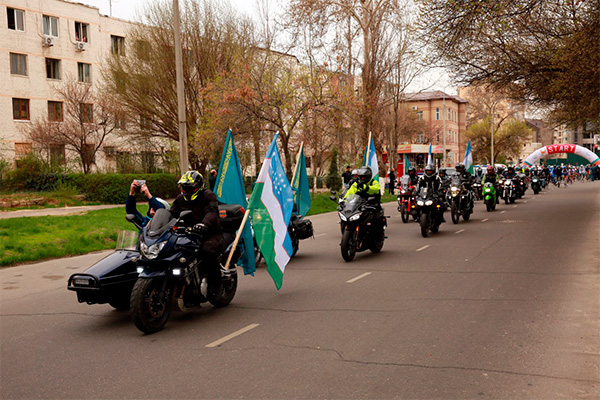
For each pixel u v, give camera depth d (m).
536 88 19.28
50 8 39.06
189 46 29.77
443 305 6.93
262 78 23.02
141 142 33.41
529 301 7.05
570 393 4.13
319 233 15.80
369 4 28.66
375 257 11.04
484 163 81.12
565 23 16.58
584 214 19.17
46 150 33.47
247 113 22.45
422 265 9.95
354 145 33.03
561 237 13.30
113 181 25.91
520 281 8.33
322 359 4.97
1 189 27.30
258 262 10.36
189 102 29.97
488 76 18.91
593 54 15.41
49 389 4.43
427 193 13.98
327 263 10.48
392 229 16.08
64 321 6.69
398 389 4.24
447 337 5.56
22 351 5.49
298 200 11.46
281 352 5.20
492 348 5.19
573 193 33.41
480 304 6.94
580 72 16.23
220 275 6.79
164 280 6.01
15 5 37.09
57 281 9.34
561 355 4.97
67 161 32.75
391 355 5.04
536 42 17.95
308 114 23.16
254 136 24.39
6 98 36.56
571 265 9.56
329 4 26.47
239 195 8.34
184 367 4.85
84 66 41.31
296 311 6.80
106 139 39.00
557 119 25.59
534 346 5.24
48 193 25.19
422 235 13.84
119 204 25.52
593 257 10.32
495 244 12.42
